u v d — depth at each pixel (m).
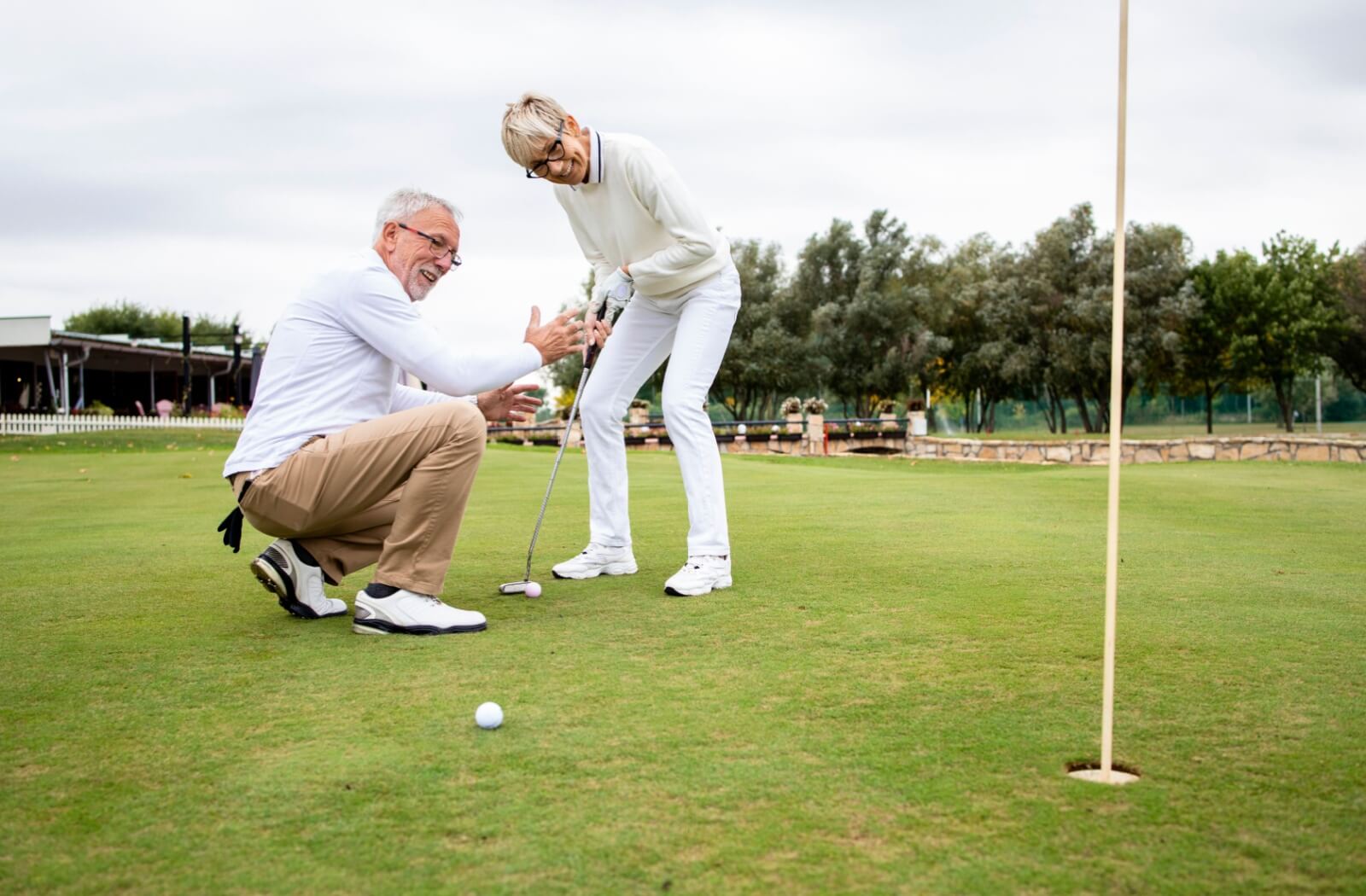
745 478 8.92
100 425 25.31
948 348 35.00
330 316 2.84
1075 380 33.62
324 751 1.77
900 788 1.58
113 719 1.96
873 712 1.97
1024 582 3.39
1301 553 4.11
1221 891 1.25
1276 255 32.75
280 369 2.83
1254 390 35.66
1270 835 1.41
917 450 23.42
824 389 37.81
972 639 2.56
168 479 9.77
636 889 1.27
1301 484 7.88
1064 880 1.28
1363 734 1.83
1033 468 17.12
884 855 1.36
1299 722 1.89
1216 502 6.31
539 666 2.33
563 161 3.34
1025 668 2.28
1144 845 1.38
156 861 1.36
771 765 1.68
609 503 3.68
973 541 4.41
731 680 2.20
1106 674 1.62
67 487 8.60
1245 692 2.09
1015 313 33.66
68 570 3.84
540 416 38.66
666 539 4.66
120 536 4.99
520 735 1.84
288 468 2.74
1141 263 32.38
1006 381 35.34
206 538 4.88
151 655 2.46
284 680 2.23
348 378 2.87
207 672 2.30
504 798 1.55
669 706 2.01
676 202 3.29
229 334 39.78
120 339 30.12
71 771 1.69
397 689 2.15
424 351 2.79
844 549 4.18
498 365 2.85
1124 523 5.16
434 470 2.69
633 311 3.66
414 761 1.71
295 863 1.35
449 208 2.96
